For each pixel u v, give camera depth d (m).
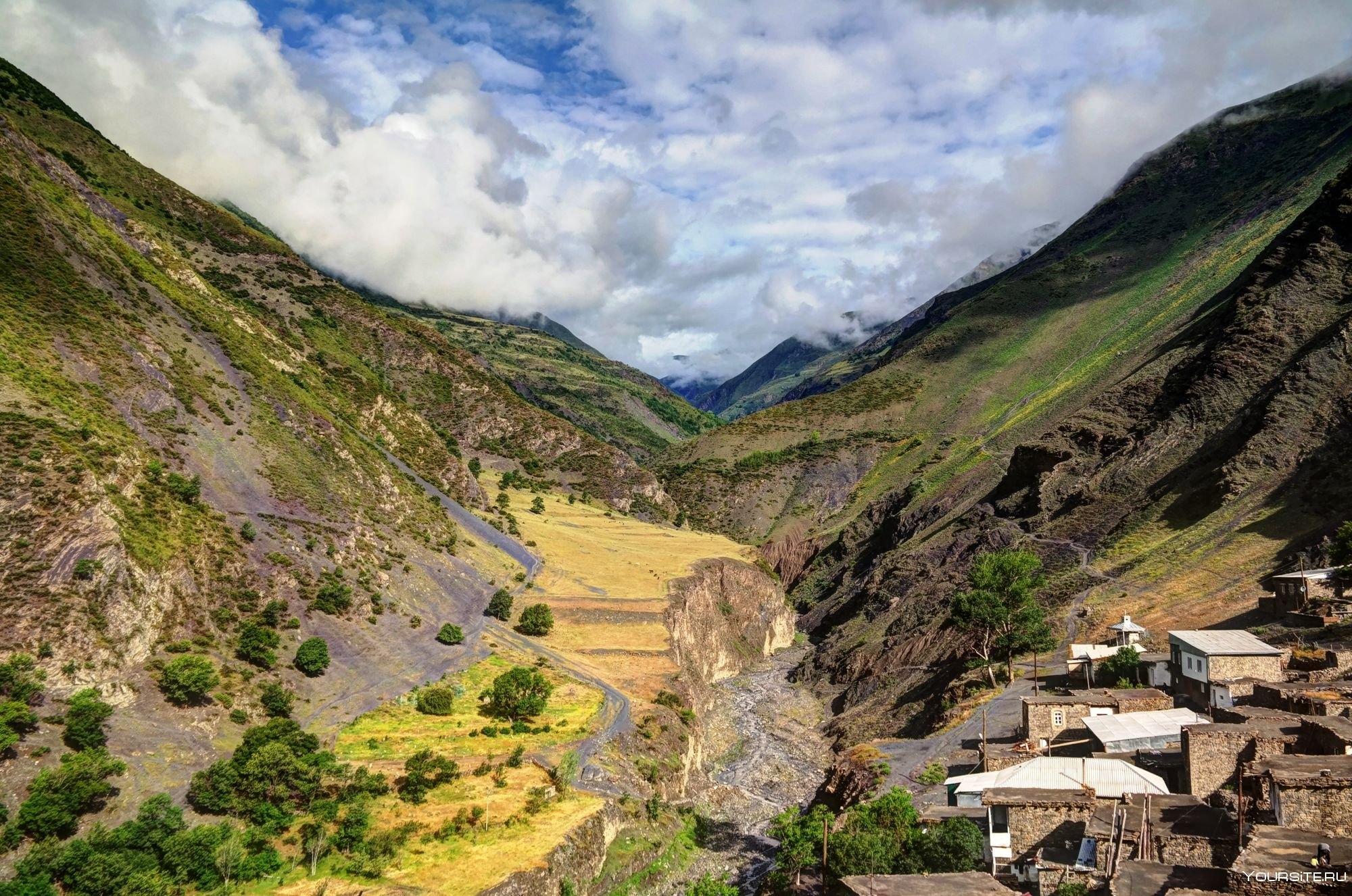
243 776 55.16
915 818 48.12
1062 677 77.81
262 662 71.56
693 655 117.25
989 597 81.94
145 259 119.81
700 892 51.03
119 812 50.56
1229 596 83.88
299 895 48.00
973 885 35.34
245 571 79.69
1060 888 34.81
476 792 62.56
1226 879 29.00
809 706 112.75
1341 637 65.38
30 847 45.44
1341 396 104.69
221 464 91.69
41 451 68.25
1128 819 37.69
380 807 58.47
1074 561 107.38
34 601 58.94
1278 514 94.12
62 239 101.44
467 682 84.81
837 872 45.75
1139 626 82.19
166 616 67.94
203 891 47.53
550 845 55.00
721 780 85.12
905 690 97.00
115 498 71.44
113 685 59.03
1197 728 43.19
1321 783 33.75
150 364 94.44
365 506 108.12
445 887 49.31
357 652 82.19
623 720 81.62
